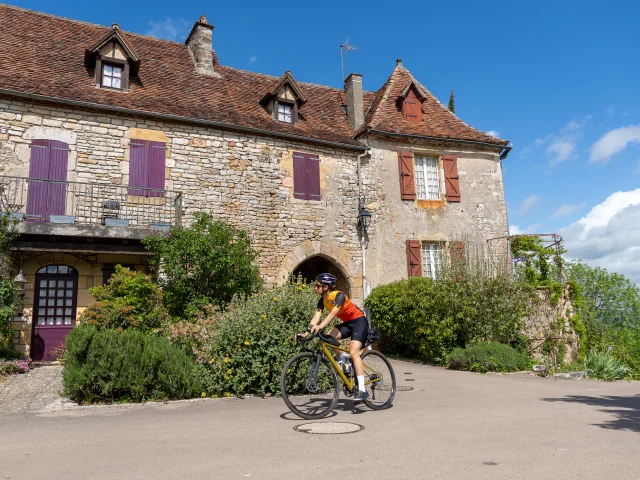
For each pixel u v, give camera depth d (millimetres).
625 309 19984
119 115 11625
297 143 13797
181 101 12852
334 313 5172
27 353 10188
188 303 10211
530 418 5129
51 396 6781
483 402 6270
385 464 3381
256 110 14141
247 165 12945
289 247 13172
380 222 14602
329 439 4148
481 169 16312
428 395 6910
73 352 6520
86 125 11281
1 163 10344
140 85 12672
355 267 14070
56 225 9633
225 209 12453
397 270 14578
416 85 16172
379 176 14867
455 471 3215
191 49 15336
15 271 10273
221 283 10531
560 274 13461
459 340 11438
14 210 10305
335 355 5648
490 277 11508
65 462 3537
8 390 7180
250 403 6324
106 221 10289
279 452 3729
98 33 13953
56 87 11164
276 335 7074
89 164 11164
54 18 13648
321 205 13844
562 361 11930
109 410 5895
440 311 11477
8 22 12664
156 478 3121
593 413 5465
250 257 11172
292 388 5527
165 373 6648
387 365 5957
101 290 9156
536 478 3064
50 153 10805
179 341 7684
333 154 14336
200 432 4547
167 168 11953
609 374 10148
